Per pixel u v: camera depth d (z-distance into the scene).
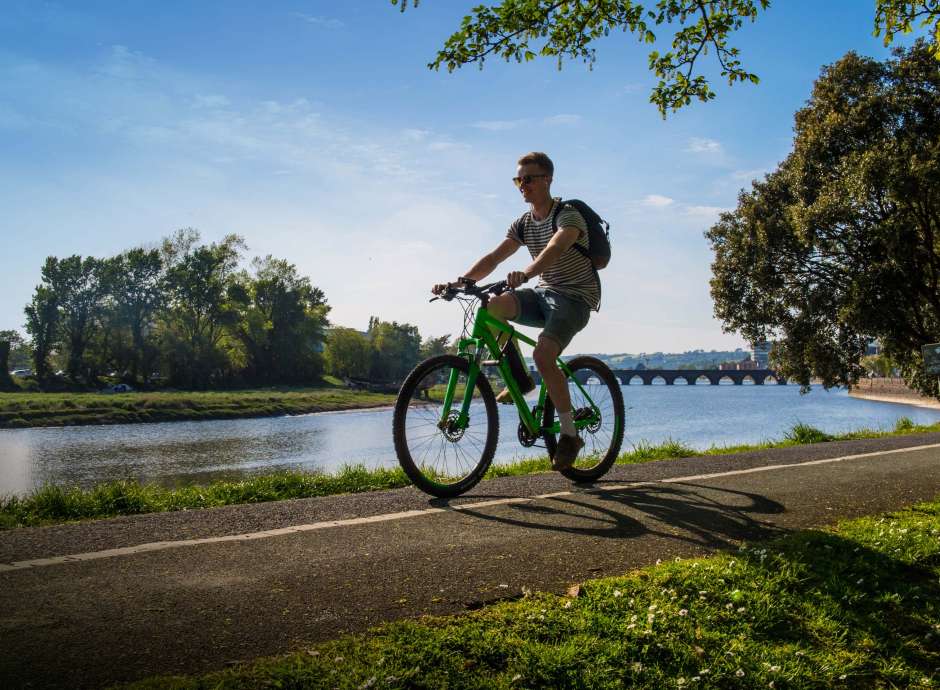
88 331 95.06
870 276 24.98
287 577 2.92
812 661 2.49
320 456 28.14
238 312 94.12
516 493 4.79
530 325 4.64
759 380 165.75
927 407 76.88
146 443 36.50
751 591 2.92
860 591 3.05
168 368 94.75
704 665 2.36
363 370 124.06
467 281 4.40
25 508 5.58
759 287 29.41
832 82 28.78
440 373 4.55
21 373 127.56
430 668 2.12
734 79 6.88
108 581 2.82
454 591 2.80
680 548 3.54
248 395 82.44
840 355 28.05
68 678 1.97
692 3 6.62
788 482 5.38
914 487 5.33
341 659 2.11
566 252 4.43
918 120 26.27
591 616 2.55
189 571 2.97
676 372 165.75
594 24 6.67
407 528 3.76
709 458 6.95
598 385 5.30
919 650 2.67
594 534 3.71
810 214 25.39
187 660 2.12
